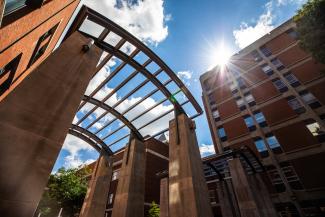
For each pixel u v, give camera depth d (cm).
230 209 1603
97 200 1247
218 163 1902
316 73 2055
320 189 1530
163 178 1714
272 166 1892
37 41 528
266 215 1355
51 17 528
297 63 2272
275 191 1748
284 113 2106
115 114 1225
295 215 1559
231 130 2516
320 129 1775
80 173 2464
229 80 3008
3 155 355
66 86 538
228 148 2408
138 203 1050
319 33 1027
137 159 1202
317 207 1490
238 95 2736
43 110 457
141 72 1009
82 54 646
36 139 414
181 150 905
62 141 456
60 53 583
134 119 1236
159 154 3056
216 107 2945
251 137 2247
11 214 323
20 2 364
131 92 1088
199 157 933
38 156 400
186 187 775
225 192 1703
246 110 2506
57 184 2191
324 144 1686
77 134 1413
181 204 746
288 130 1984
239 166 1439
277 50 2570
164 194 1593
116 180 2788
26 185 360
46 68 523
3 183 335
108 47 891
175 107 1105
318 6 1012
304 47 1153
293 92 2130
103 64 955
